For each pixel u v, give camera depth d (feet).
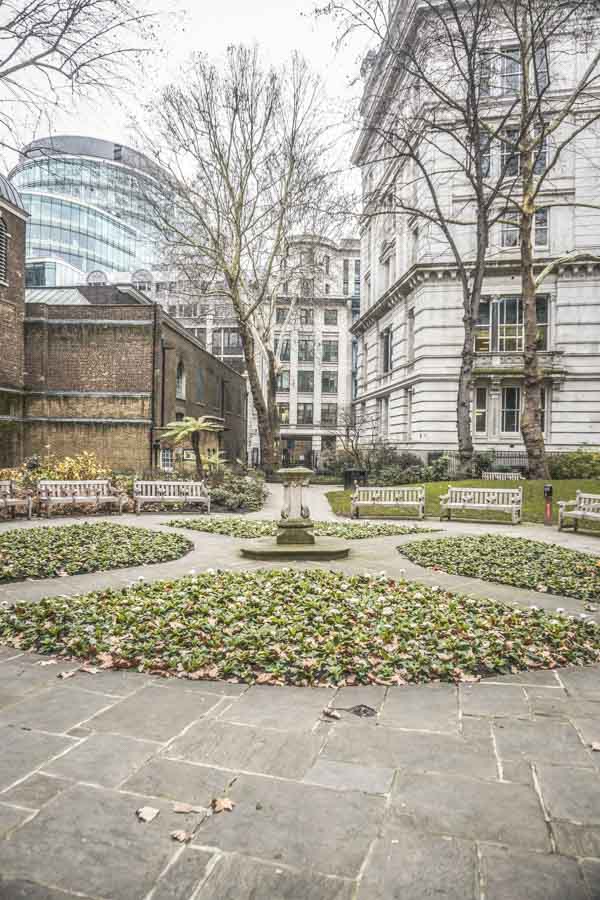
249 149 88.99
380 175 127.85
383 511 56.13
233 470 80.94
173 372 92.58
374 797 9.57
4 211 77.41
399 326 112.27
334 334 210.18
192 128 85.20
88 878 7.66
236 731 11.85
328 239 110.73
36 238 235.40
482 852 8.26
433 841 8.48
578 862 8.07
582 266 93.04
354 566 29.07
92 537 35.94
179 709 12.87
